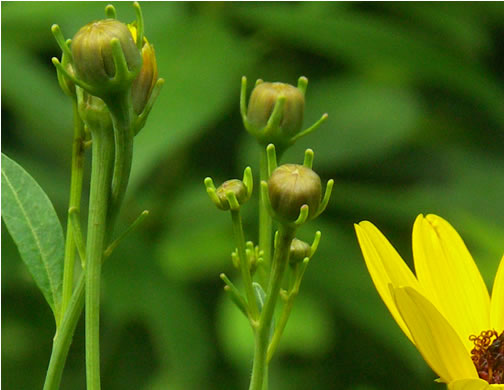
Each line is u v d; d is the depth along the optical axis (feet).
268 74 1.98
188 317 1.86
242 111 1.47
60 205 1.87
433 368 1.42
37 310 1.97
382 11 2.01
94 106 1.37
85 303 1.38
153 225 1.91
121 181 1.38
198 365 1.86
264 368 1.40
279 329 1.41
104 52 1.35
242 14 1.87
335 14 1.89
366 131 1.95
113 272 1.85
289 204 1.36
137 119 1.38
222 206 1.40
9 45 1.85
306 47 1.96
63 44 1.38
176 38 1.80
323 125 1.96
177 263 1.83
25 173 1.43
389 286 1.40
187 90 1.76
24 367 1.97
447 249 1.56
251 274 1.44
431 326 1.41
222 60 1.79
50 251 1.42
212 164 2.01
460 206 2.00
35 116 1.86
